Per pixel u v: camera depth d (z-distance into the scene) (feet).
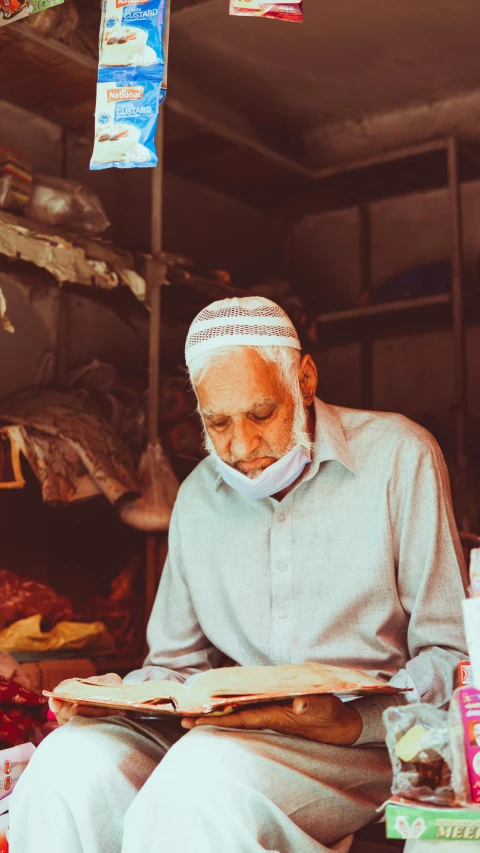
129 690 4.50
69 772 4.57
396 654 5.28
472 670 3.52
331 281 16.24
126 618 11.08
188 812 4.10
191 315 13.53
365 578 5.30
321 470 5.52
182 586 5.97
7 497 11.37
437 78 13.52
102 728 4.79
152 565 11.09
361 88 13.85
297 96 14.10
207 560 5.82
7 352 11.67
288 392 5.34
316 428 5.55
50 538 11.83
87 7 11.37
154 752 4.85
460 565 5.33
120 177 13.50
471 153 13.97
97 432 10.65
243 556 5.66
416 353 15.24
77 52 10.66
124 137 5.42
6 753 5.39
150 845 4.15
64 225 10.46
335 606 5.32
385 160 14.06
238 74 13.33
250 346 5.23
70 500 10.04
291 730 4.41
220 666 6.12
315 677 4.24
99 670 10.39
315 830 4.39
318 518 5.46
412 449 5.44
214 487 5.89
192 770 4.13
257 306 5.35
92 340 12.82
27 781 4.68
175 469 12.12
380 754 4.83
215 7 11.19
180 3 11.30
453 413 14.51
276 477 5.35
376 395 15.55
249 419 5.25
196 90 13.75
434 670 4.90
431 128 14.30
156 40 5.43
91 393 11.64
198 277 12.05
